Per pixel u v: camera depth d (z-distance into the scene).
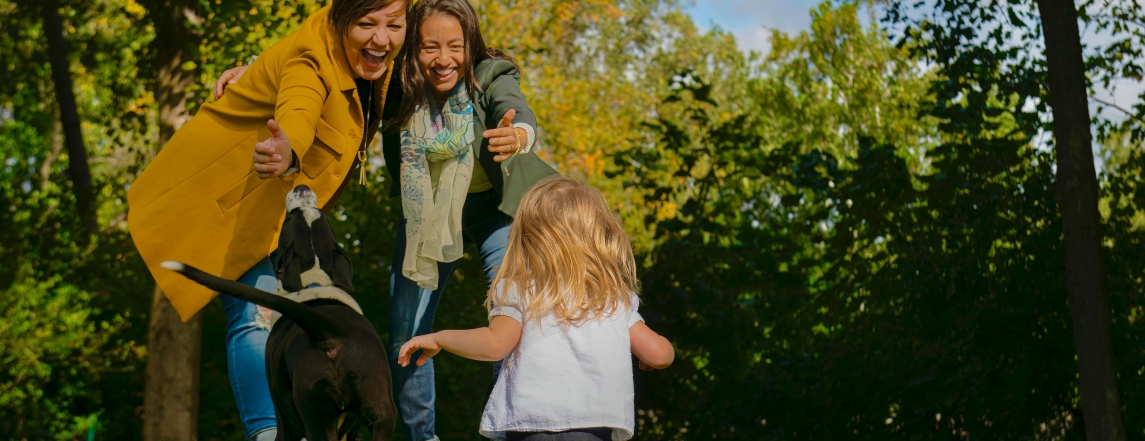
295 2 8.94
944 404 8.60
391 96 3.61
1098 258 7.16
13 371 9.77
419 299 3.70
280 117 2.96
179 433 8.78
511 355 2.84
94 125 14.27
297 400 2.71
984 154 8.29
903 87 12.38
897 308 8.73
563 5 17.50
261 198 3.20
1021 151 8.51
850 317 8.94
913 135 11.86
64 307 10.28
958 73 8.26
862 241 8.95
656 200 9.41
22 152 12.27
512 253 2.96
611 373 2.79
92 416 10.16
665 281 9.19
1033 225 8.30
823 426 9.03
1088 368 7.19
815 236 9.31
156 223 3.16
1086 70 8.02
